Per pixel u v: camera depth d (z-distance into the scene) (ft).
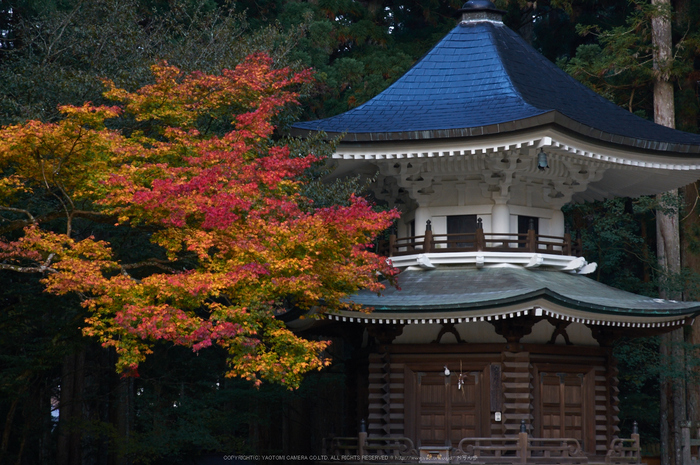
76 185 58.18
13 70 79.20
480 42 87.97
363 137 73.67
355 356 82.58
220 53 81.10
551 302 68.64
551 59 135.74
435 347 74.84
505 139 71.51
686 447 84.58
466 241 77.41
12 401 85.66
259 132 58.90
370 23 118.01
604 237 111.96
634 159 77.61
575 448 72.64
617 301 75.61
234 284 52.34
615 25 123.44
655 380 121.39
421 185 79.66
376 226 56.29
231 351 53.11
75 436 97.09
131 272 81.15
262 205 55.83
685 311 75.15
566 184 81.92
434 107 79.77
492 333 74.28
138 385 110.83
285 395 104.99
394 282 64.03
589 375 77.71
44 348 77.82
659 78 106.11
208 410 100.37
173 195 52.06
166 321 49.01
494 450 71.97
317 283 55.11
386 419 74.69
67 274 50.52
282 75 66.85
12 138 52.39
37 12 86.53
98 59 78.48
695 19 112.47
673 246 106.52
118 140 56.59
